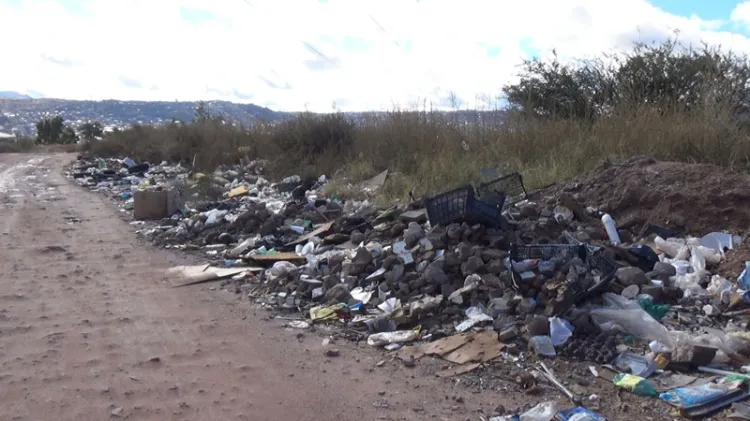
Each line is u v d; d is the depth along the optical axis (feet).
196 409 14.34
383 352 17.95
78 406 14.37
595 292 19.16
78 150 105.81
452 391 15.40
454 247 23.02
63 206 43.98
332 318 20.42
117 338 18.71
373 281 22.72
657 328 17.39
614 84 46.80
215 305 22.16
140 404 14.52
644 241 24.40
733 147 29.53
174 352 17.72
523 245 21.08
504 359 16.92
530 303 19.01
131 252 30.17
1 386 15.30
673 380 15.51
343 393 15.30
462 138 42.68
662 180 26.78
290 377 16.20
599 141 34.12
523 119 41.24
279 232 31.94
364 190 39.68
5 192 51.08
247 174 54.24
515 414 14.20
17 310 21.08
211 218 35.01
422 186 35.70
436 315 19.88
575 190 28.73
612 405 14.52
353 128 55.11
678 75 43.93
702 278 20.98
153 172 61.41
